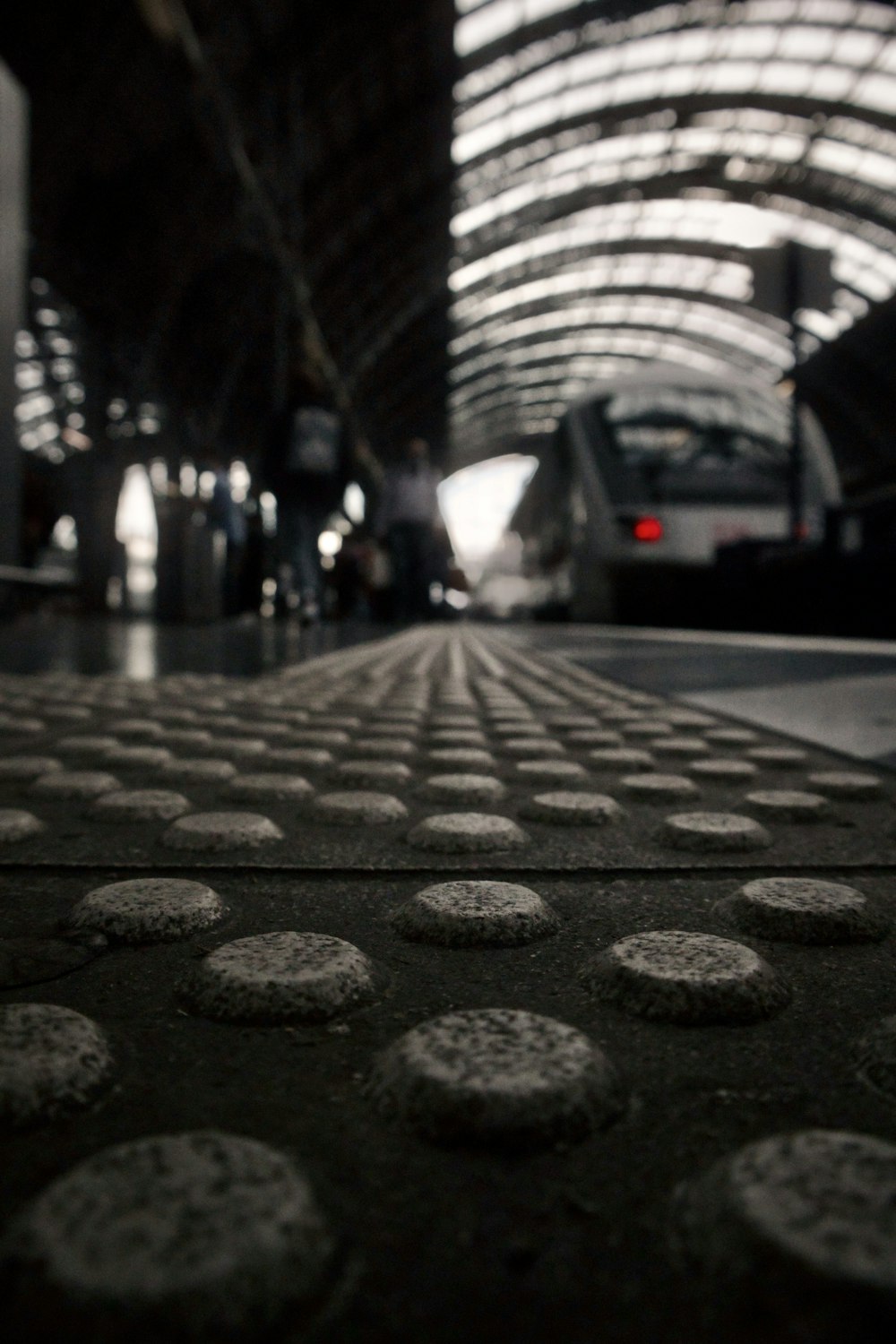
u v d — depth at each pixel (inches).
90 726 105.3
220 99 529.7
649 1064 26.8
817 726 108.5
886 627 337.7
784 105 1056.2
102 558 767.7
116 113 526.0
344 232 888.9
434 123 846.5
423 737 106.4
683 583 525.3
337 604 746.2
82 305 710.5
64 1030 26.2
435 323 1427.2
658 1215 19.5
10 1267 16.5
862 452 1561.3
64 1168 21.2
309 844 54.9
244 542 536.4
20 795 70.2
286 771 83.0
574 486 571.8
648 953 32.9
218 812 62.6
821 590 369.7
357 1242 18.5
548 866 50.4
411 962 35.5
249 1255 16.6
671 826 56.0
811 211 1306.6
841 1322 15.7
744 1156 19.5
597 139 1075.3
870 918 39.2
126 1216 17.4
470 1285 17.2
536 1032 25.6
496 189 1098.1
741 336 1723.7
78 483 765.3
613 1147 22.3
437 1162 21.5
